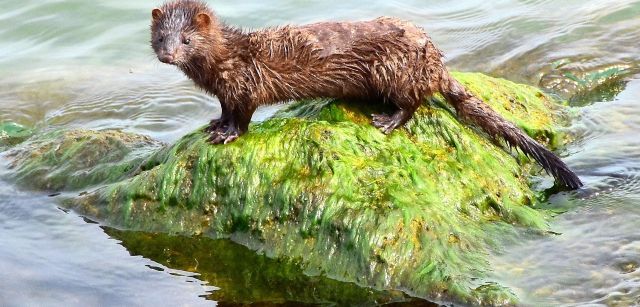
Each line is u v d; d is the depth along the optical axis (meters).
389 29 12.35
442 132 12.58
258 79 12.12
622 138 14.07
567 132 14.38
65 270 11.76
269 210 11.57
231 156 11.95
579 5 20.38
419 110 12.74
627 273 10.51
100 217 12.76
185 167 12.22
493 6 21.00
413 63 12.22
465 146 12.49
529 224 11.55
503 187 12.15
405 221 10.91
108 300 11.12
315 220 11.23
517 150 12.97
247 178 11.77
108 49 19.81
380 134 12.26
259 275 11.23
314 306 10.72
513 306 10.02
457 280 10.38
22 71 19.03
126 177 13.41
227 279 11.31
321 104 13.14
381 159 11.88
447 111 12.96
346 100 12.84
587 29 19.05
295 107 13.58
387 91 12.34
